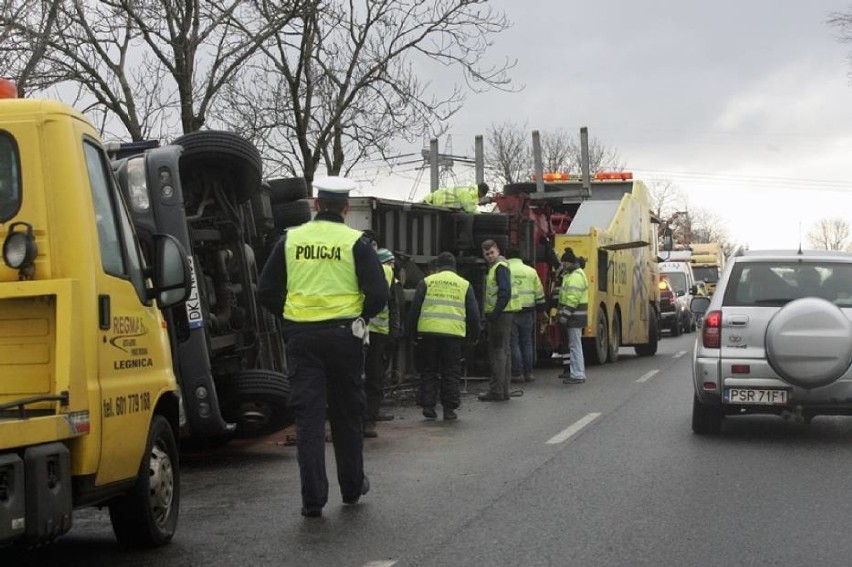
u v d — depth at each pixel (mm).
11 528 4789
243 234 11016
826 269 10602
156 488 6566
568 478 8711
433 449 10375
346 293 7395
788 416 10688
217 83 16188
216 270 10492
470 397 15414
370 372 11250
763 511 7426
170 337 9477
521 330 17531
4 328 5449
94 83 16094
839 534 6754
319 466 7344
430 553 6324
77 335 5344
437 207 16406
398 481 8648
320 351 7336
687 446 10383
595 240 20391
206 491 8508
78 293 5391
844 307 10320
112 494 5945
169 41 15719
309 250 7395
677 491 8141
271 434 11234
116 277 5965
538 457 9797
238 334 10742
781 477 8719
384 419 12656
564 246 20531
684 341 33031
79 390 5316
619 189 24062
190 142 10234
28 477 4910
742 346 10414
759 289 10562
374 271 7383
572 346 17266
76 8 14984
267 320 11344
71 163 5520
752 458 9664
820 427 11789
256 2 16297
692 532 6812
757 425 11938
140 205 9297
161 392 6516
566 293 17188
